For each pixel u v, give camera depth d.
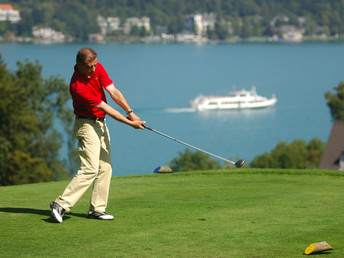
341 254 9.39
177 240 10.47
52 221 12.07
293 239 10.55
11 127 68.56
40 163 68.94
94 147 11.98
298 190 17.25
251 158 129.25
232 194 16.31
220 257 9.27
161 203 14.58
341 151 82.94
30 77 90.00
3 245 10.09
